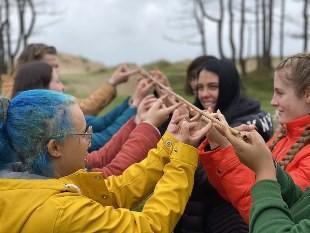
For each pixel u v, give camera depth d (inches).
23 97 90.2
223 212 133.2
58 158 90.4
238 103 147.6
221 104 149.9
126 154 119.2
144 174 103.8
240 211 105.4
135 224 88.4
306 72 105.3
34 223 82.9
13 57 1201.4
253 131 89.9
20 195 84.9
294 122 107.6
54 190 85.6
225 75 148.2
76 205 84.4
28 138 88.7
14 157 91.1
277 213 82.1
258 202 84.2
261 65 1227.2
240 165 105.5
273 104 110.8
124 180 104.3
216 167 107.3
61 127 89.0
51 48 202.1
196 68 175.6
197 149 98.5
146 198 108.1
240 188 104.6
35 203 84.1
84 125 92.0
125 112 173.5
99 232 84.8
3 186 86.0
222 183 107.1
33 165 89.9
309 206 91.0
